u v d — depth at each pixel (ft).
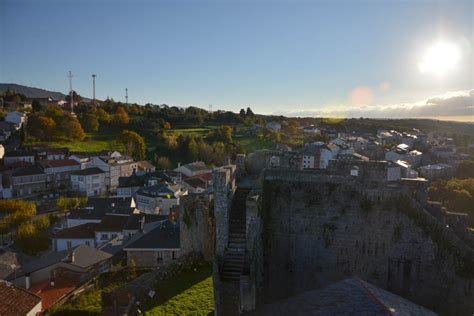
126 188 327.67
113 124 549.95
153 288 97.55
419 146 509.76
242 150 422.00
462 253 48.37
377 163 55.11
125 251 150.41
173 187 288.71
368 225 53.31
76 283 123.95
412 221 51.29
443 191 244.22
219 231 59.67
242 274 52.47
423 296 50.26
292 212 56.24
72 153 400.26
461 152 464.65
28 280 127.54
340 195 54.90
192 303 89.76
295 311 41.01
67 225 227.40
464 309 47.91
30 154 374.84
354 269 53.78
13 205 250.98
